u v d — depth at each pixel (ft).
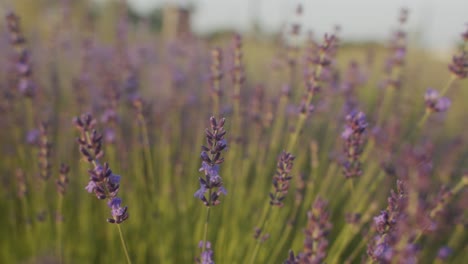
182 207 1.89
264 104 2.03
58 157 1.96
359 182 1.92
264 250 1.68
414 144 2.01
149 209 1.83
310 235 1.26
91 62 2.66
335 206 1.90
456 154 1.98
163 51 3.34
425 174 1.12
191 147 2.20
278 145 2.05
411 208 1.12
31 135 1.81
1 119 2.01
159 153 2.07
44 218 1.73
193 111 2.36
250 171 2.05
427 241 1.72
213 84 1.83
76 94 2.18
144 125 1.78
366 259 1.35
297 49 1.99
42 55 2.91
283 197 1.40
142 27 4.12
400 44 1.98
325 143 2.20
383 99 2.20
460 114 2.95
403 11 1.96
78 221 1.90
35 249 1.72
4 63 2.40
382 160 1.75
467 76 1.58
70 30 3.25
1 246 1.81
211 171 1.29
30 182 1.87
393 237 1.16
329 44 1.61
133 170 2.00
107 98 1.86
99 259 1.83
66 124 2.06
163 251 1.75
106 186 1.27
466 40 1.56
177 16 3.58
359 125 1.48
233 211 1.87
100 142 1.28
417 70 2.89
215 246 1.74
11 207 1.79
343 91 2.19
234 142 1.81
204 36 3.26
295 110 2.00
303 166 2.00
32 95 1.83
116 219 1.29
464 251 1.71
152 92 2.70
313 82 1.63
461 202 1.62
